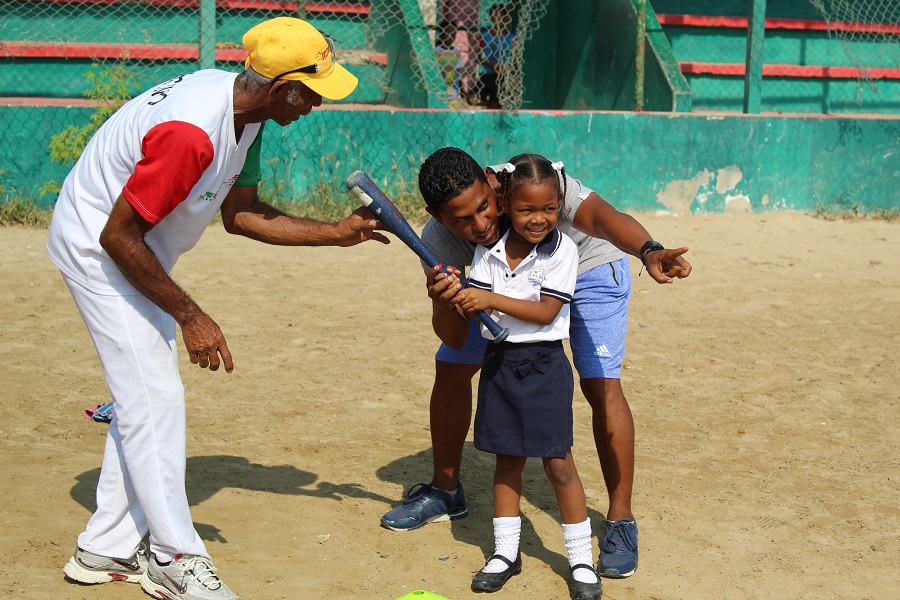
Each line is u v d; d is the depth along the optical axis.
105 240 3.21
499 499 3.79
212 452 4.96
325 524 4.24
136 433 3.45
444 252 3.88
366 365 6.40
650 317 7.77
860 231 11.46
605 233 3.53
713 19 14.04
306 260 9.23
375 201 3.64
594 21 13.59
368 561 3.93
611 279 3.95
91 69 11.57
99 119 10.30
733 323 7.66
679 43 14.11
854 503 4.57
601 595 3.69
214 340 3.37
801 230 11.39
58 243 3.43
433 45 12.23
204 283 8.26
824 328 7.58
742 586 3.82
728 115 11.80
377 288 8.37
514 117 11.43
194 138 3.15
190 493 4.48
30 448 4.88
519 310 3.54
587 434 5.38
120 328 3.40
